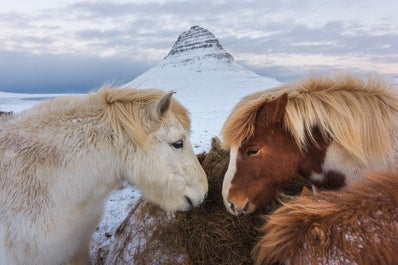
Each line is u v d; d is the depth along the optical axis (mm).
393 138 2164
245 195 2340
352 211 1345
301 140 2199
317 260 1229
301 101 2250
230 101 48344
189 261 2590
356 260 1208
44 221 2170
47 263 2338
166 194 2482
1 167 2199
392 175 1505
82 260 2850
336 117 2152
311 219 1335
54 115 2381
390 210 1323
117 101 2430
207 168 3498
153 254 2793
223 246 2602
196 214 2895
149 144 2354
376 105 2172
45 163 2197
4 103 36812
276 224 1415
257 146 2281
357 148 2121
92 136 2320
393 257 1193
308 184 3201
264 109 2234
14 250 2174
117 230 3629
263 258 1447
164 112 2352
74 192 2256
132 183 2562
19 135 2283
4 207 2150
